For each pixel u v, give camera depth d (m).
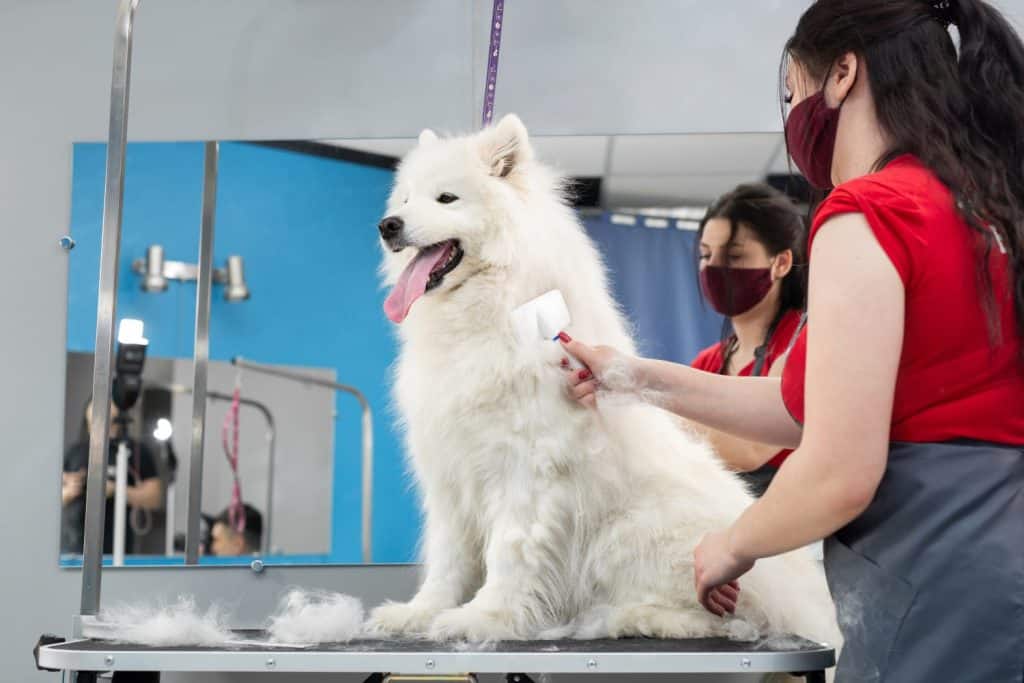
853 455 0.98
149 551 3.46
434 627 1.56
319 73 2.71
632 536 1.71
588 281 1.85
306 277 3.70
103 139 2.67
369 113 2.70
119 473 2.92
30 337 2.60
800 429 1.39
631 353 1.87
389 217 1.84
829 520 1.00
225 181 3.45
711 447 2.36
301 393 3.80
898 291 1.01
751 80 2.68
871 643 1.04
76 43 2.69
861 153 1.17
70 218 2.64
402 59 2.71
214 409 3.68
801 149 1.26
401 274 1.87
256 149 3.36
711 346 2.78
